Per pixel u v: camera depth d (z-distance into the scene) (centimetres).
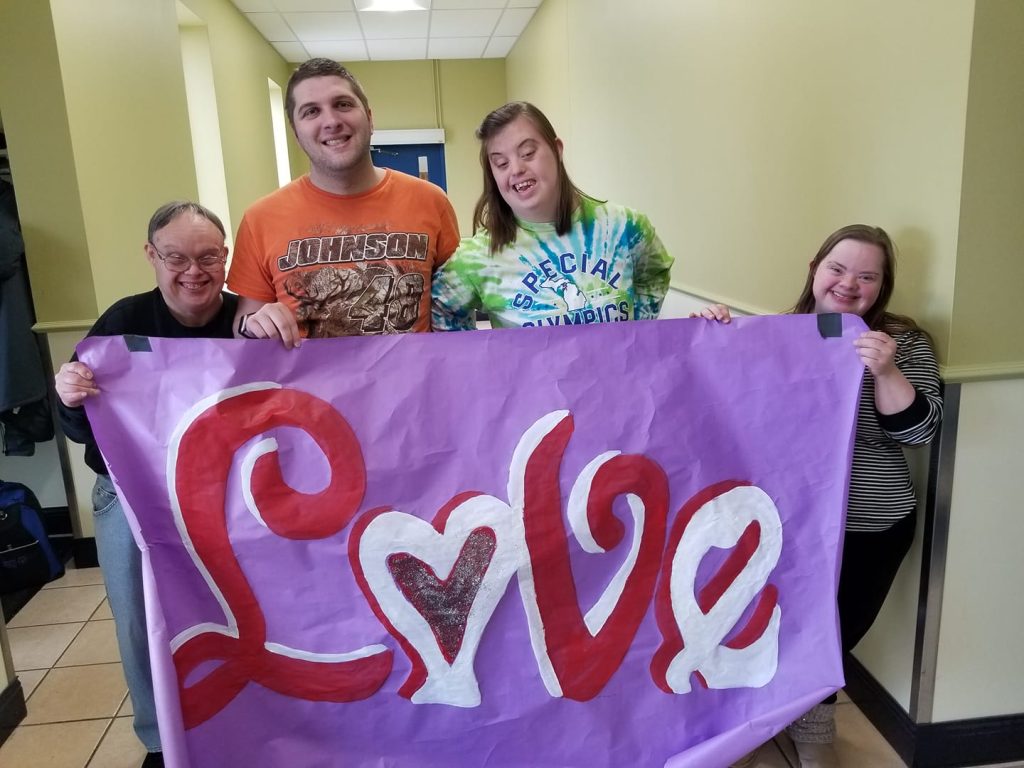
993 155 145
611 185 423
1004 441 159
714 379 133
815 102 197
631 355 131
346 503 125
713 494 133
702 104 279
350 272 162
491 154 151
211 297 152
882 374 135
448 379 127
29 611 257
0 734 192
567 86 526
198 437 121
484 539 127
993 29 140
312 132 154
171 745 119
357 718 126
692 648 132
